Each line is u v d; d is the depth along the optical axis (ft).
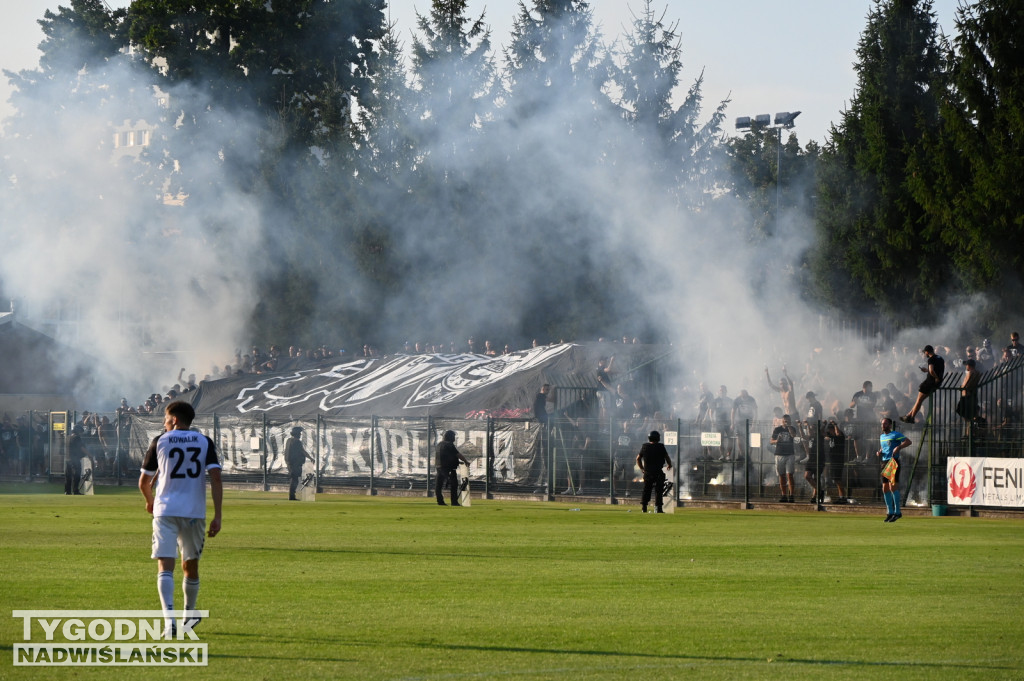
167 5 426.51
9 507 189.67
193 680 53.31
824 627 68.64
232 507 192.13
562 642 63.31
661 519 165.07
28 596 79.51
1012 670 56.29
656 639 64.34
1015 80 253.65
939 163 260.21
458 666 56.54
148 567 97.45
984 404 180.45
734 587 86.94
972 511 173.58
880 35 301.02
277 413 272.51
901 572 97.09
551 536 133.08
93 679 53.78
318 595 81.51
